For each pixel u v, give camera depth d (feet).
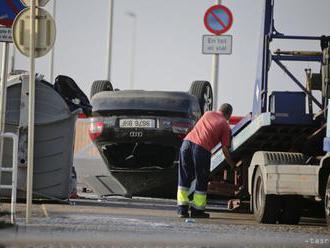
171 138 169.07
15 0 120.88
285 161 136.46
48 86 146.30
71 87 149.28
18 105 145.69
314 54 141.79
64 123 147.43
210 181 163.02
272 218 137.49
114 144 171.63
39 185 147.33
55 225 112.06
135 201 171.32
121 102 169.99
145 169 171.63
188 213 141.69
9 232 101.91
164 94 170.30
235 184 159.63
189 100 170.50
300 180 131.13
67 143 147.95
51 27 119.14
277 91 139.44
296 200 137.18
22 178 146.30
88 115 151.33
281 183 133.49
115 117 170.30
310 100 139.44
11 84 145.48
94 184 175.73
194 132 144.25
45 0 119.34
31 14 118.11
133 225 116.47
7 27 120.57
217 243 95.40
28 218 116.26
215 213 154.40
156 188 174.70
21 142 145.79
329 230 122.11
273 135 145.28
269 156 137.49
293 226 131.03
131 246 91.15
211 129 144.05
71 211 138.10
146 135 169.17
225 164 159.94
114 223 118.42
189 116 169.78
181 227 116.78
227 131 144.87
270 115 138.82
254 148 152.05
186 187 142.92
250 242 97.14
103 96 171.73
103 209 146.10
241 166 158.71
